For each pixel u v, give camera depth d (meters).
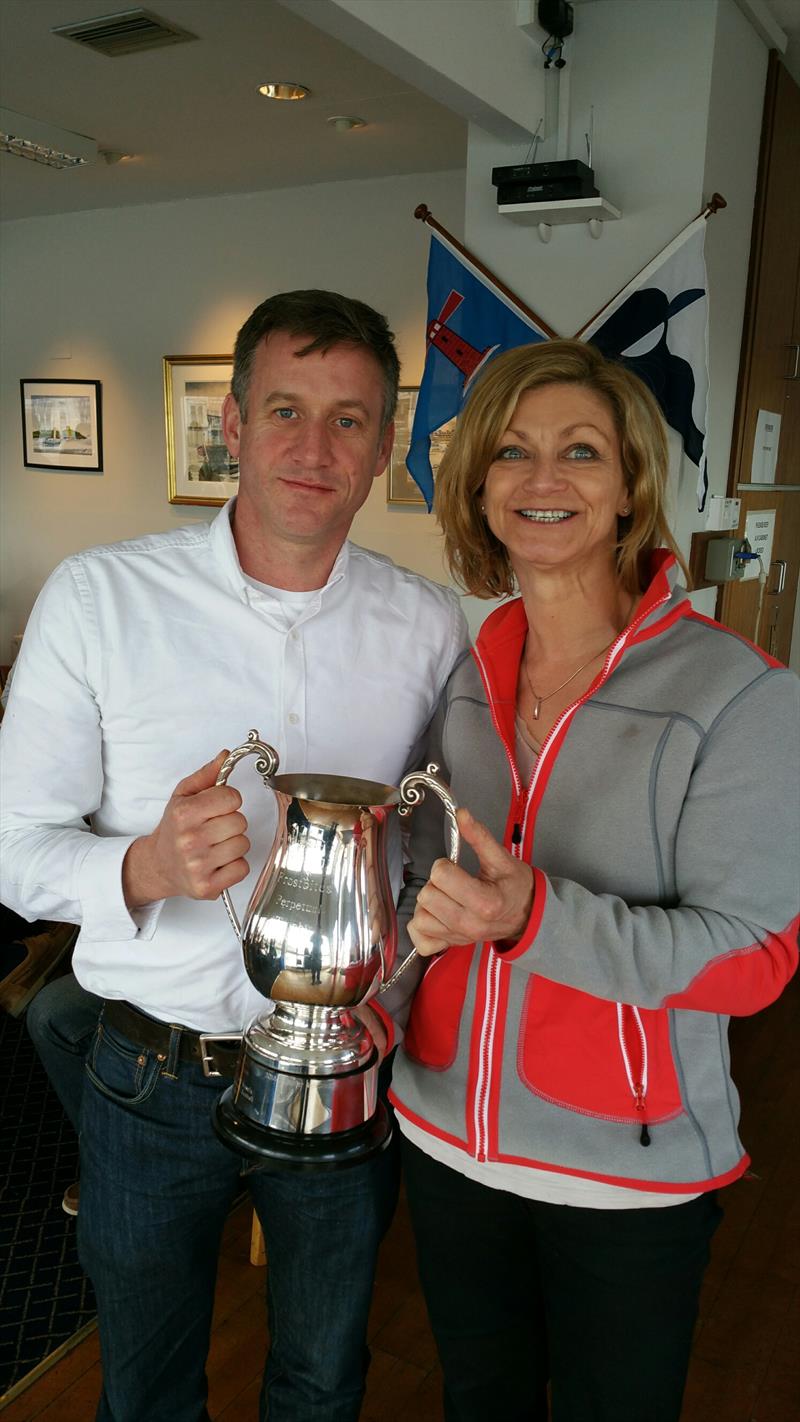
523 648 1.27
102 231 5.40
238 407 1.26
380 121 3.72
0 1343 1.86
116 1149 1.27
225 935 1.23
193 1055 1.25
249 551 1.29
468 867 1.24
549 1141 1.12
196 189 4.84
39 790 1.23
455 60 2.40
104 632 1.23
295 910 1.02
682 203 2.76
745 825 1.02
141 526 5.61
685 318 2.70
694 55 2.68
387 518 4.69
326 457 1.19
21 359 5.90
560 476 1.12
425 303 4.46
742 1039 3.11
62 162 4.14
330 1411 1.33
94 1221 1.29
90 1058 1.33
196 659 1.25
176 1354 1.33
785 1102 2.77
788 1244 2.22
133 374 5.46
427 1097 1.22
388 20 2.14
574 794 1.12
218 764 1.03
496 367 1.18
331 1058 1.07
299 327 1.18
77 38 3.03
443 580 4.59
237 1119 1.08
